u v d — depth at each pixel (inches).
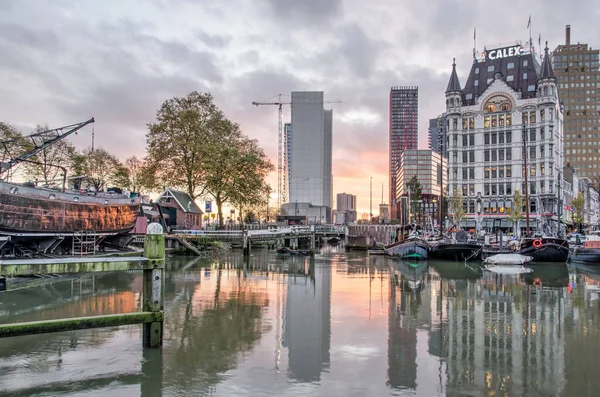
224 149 2741.1
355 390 432.5
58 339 572.4
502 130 3661.4
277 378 458.9
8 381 441.1
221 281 1182.3
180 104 2755.9
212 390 426.6
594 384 451.8
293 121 6018.7
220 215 2859.3
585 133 7313.0
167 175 2694.4
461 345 585.6
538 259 1865.2
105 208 1692.9
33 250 1400.1
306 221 4635.8
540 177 3508.9
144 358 509.0
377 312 792.9
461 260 1969.7
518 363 514.6
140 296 906.7
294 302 877.2
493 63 3895.2
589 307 850.8
